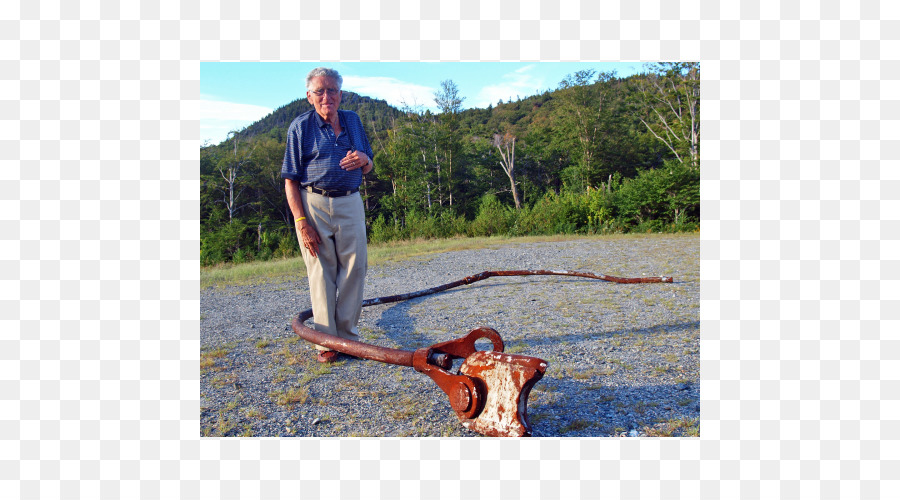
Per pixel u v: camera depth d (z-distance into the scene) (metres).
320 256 3.77
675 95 39.34
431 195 46.94
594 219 21.91
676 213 20.89
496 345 2.69
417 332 4.56
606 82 43.38
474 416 2.54
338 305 3.87
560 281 7.11
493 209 24.42
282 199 50.16
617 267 8.44
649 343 3.95
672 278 6.62
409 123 47.69
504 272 7.18
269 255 23.30
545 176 53.66
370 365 3.62
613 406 2.79
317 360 3.77
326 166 3.64
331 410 2.85
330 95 3.61
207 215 47.25
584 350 3.81
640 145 47.22
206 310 5.91
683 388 3.02
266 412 2.84
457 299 6.06
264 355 3.95
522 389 2.42
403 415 2.75
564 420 2.63
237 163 47.12
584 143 43.47
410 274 8.70
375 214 52.28
